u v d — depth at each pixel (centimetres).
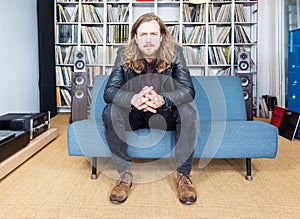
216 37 430
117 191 130
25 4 330
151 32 139
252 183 151
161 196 134
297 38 259
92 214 116
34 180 153
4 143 163
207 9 416
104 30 419
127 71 141
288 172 169
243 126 156
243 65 328
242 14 423
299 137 257
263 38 418
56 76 426
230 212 118
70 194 136
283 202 128
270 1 407
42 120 239
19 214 115
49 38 392
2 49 263
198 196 134
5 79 270
